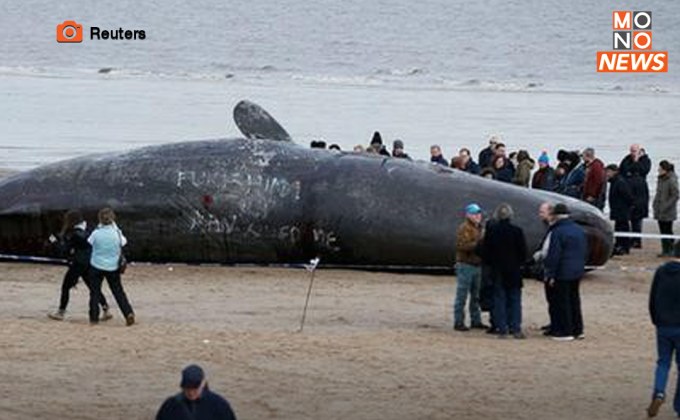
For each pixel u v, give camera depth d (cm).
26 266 7562
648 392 4656
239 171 7431
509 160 8650
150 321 5844
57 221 7531
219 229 7381
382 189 7269
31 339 5300
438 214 7156
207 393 3002
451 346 5353
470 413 4341
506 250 5541
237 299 6512
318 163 7462
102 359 4966
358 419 4253
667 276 4219
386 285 6962
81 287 6825
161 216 7419
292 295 6638
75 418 4194
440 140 17025
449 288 6900
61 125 18162
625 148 16788
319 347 5262
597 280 7300
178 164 7519
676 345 4231
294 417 4262
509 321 5634
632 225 8456
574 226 5556
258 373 4803
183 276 7181
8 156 13888
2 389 4509
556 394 4597
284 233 7338
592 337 5669
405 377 4788
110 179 7556
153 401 4394
